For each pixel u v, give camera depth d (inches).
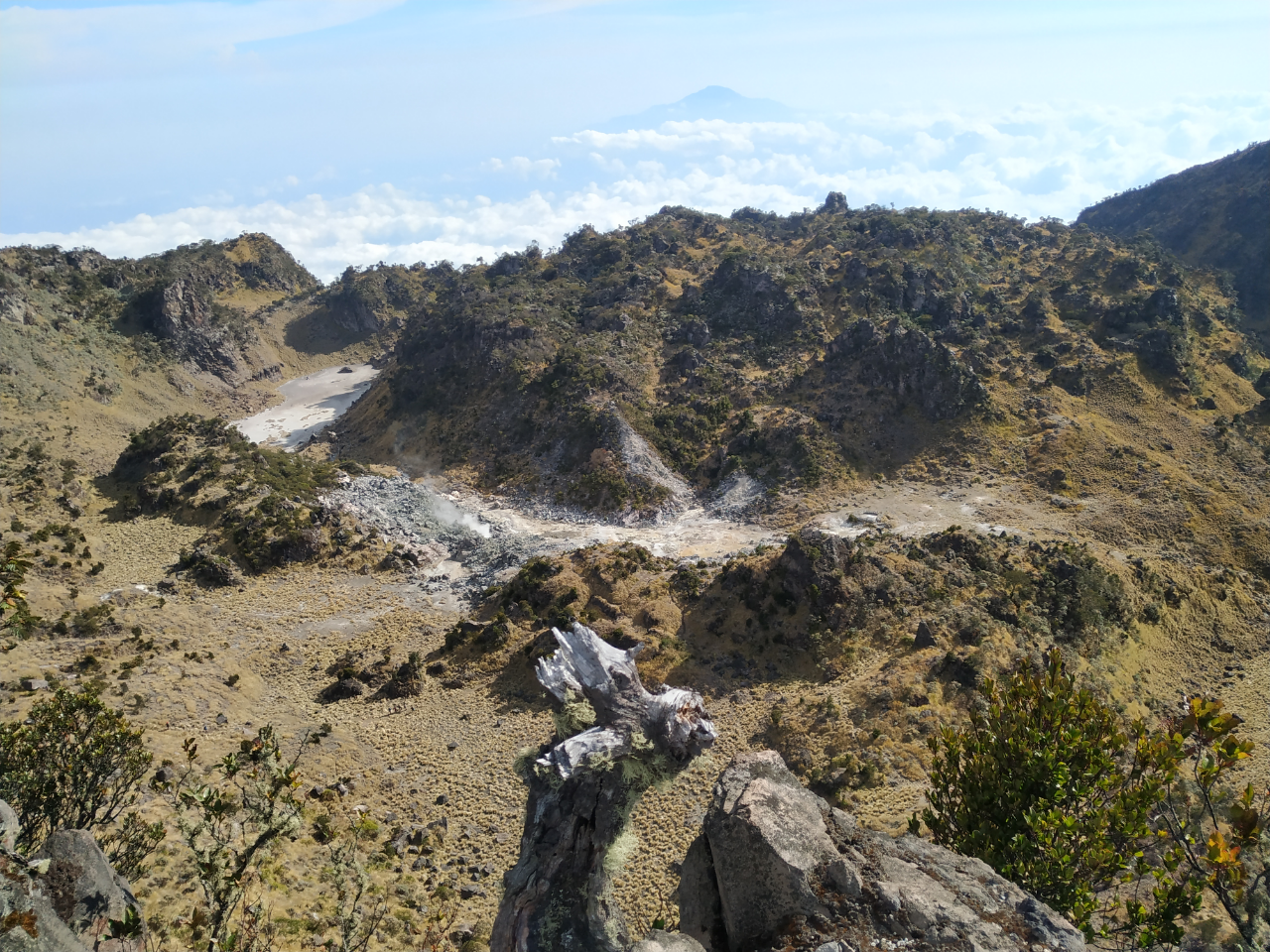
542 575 2800.2
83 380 4970.5
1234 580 2999.5
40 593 2529.5
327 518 3292.3
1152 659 2534.5
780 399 4165.8
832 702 2128.4
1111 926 826.8
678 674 2353.6
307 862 1467.8
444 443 4370.1
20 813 832.9
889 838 512.7
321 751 2044.8
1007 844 730.8
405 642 2645.2
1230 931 1019.3
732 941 443.5
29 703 1846.7
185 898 1131.3
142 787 1473.9
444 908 1486.2
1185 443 3791.8
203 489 3508.9
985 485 3580.2
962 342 4416.8
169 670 2231.8
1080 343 4320.9
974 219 6545.3
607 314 4995.1
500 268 6363.2
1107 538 3181.6
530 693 2346.2
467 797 1913.1
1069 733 748.0
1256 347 5319.9
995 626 2427.4
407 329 6348.4
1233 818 554.3
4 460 3663.9
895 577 2568.9
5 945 391.9
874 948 412.5
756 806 460.1
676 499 3673.7
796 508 3442.4
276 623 2741.1
